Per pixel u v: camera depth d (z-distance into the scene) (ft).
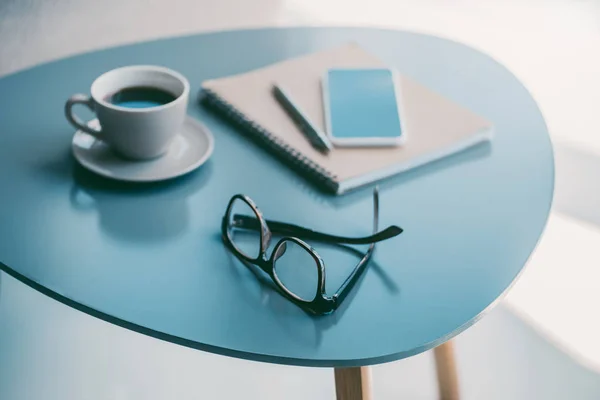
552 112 5.41
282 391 3.53
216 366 3.64
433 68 3.13
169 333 1.83
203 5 5.74
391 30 3.43
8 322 3.75
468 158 2.56
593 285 4.07
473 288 2.01
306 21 5.97
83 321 3.80
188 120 2.62
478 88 3.01
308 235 2.16
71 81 2.92
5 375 3.51
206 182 2.38
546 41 6.27
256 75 2.88
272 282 2.00
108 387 3.52
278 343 1.82
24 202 2.25
